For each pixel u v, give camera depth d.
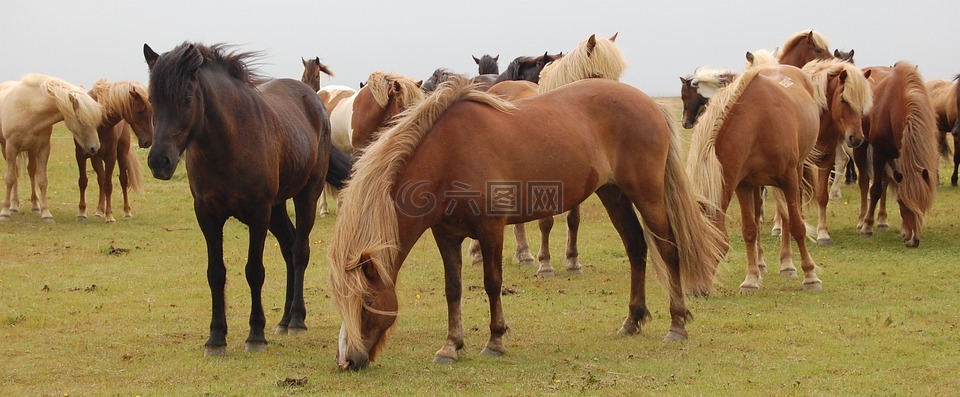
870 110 11.98
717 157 8.77
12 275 10.32
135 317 8.23
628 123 6.84
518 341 7.17
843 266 10.63
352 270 5.70
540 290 9.56
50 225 13.95
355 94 14.58
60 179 18.75
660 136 6.91
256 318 6.90
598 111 6.84
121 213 15.47
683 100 14.66
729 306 8.48
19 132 13.95
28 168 14.74
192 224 14.52
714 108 8.83
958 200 15.71
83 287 9.71
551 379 5.97
